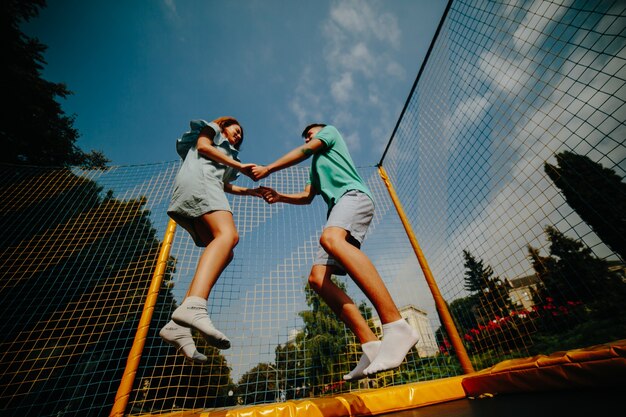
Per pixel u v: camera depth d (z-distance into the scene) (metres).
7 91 7.89
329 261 1.48
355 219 1.37
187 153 1.72
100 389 4.14
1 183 4.09
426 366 2.54
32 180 4.17
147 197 3.91
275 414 1.42
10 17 8.18
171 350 3.83
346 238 1.33
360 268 1.15
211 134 1.67
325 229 1.35
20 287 4.07
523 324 2.40
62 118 9.37
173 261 2.50
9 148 7.74
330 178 1.61
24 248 4.02
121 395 1.67
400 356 1.01
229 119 2.04
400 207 3.57
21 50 8.42
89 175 4.08
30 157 8.27
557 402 1.11
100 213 4.38
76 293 4.13
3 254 3.97
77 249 4.22
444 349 2.63
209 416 1.40
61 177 4.20
